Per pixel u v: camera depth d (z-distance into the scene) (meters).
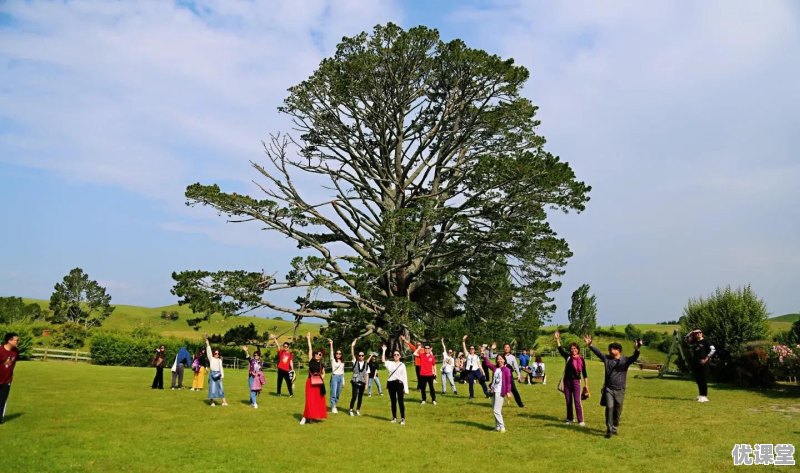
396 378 15.29
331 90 37.62
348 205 40.78
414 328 37.19
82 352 42.22
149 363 42.19
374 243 37.94
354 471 10.28
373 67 36.50
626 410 16.86
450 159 41.41
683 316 28.78
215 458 10.95
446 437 13.21
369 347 40.31
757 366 22.83
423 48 36.44
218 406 17.80
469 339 40.41
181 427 13.98
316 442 12.59
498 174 33.12
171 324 93.56
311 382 15.18
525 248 37.75
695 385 23.72
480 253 40.19
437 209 36.53
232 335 40.66
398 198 41.62
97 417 14.91
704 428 13.77
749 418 15.24
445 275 46.44
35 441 11.76
